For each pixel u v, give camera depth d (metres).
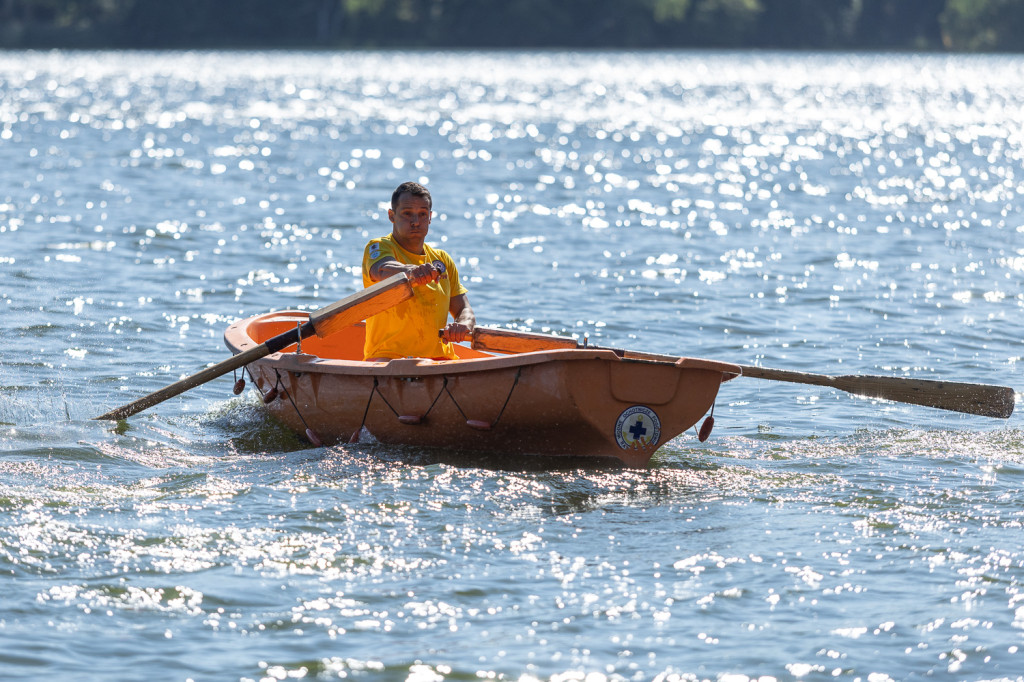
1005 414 25.69
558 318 39.56
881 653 15.80
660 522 20.62
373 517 20.53
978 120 165.50
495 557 18.91
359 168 92.94
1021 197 78.00
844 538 19.83
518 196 76.50
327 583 17.83
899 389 26.06
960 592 17.61
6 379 30.19
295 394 26.34
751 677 15.23
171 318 37.94
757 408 29.03
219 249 52.59
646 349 35.31
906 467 24.06
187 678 15.02
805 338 36.66
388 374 24.50
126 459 24.16
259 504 21.09
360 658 15.60
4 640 15.81
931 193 80.44
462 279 46.59
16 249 49.72
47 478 22.55
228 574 18.05
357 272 48.31
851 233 61.31
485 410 24.00
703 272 48.78
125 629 16.28
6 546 18.73
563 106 189.50
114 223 58.81
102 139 114.62
